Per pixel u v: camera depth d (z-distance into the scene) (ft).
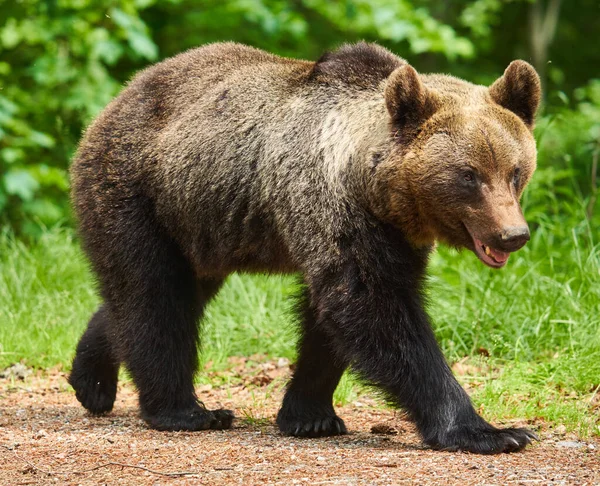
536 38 104.73
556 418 35.96
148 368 36.99
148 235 37.45
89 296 54.70
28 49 79.66
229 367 47.42
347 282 32.40
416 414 31.96
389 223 32.73
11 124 69.00
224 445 32.63
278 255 35.94
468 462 29.30
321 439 34.47
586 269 48.57
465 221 31.09
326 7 84.23
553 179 60.18
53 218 69.41
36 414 39.47
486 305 47.80
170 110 37.93
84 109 75.05
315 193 33.45
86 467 28.89
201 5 83.51
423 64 107.04
